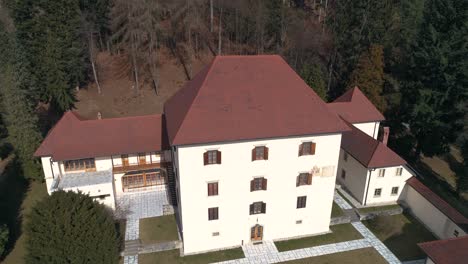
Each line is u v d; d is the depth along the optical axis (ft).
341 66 247.29
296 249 122.83
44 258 94.48
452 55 168.45
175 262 116.37
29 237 97.19
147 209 140.67
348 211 142.20
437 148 179.73
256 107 114.21
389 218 137.49
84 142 141.28
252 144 111.86
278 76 120.26
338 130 115.65
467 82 169.89
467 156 161.58
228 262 116.57
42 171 162.09
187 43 283.59
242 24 276.00
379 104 202.49
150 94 247.70
